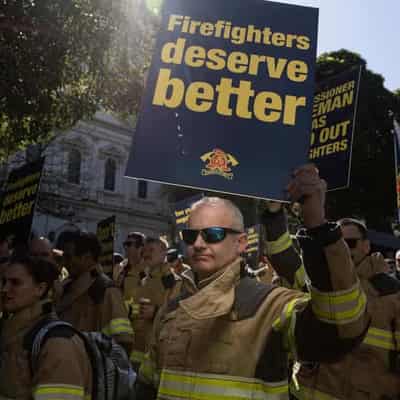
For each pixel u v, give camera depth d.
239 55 2.88
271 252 3.14
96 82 9.81
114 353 2.96
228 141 2.73
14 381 2.74
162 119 2.78
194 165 2.71
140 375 2.64
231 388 2.16
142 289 6.57
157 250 6.61
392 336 3.72
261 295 2.26
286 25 2.92
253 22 2.93
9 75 8.16
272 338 2.19
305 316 2.02
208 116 2.78
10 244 5.67
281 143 2.73
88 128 34.41
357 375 3.70
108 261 7.53
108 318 4.10
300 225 2.09
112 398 2.84
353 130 3.90
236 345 2.20
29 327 2.87
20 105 8.39
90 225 34.25
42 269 2.96
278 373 2.19
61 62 8.53
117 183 36.34
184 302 2.27
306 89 2.81
